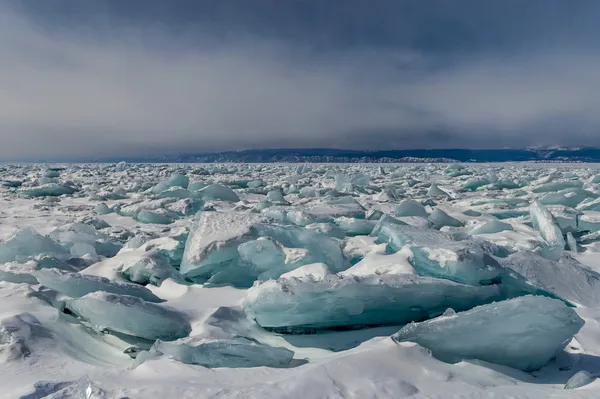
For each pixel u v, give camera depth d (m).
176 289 5.46
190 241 6.27
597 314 4.34
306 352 3.86
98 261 6.95
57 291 4.85
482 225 8.88
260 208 12.23
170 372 3.05
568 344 3.80
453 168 36.97
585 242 8.48
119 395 2.62
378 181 26.62
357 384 2.85
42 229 9.85
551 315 3.38
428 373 3.07
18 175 31.53
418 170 41.84
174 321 4.14
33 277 5.39
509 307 3.43
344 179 19.94
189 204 12.45
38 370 3.15
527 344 3.42
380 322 4.39
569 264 5.46
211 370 3.12
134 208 12.20
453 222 10.07
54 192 18.05
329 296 4.07
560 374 3.43
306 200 14.79
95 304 4.02
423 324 3.50
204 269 5.82
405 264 5.19
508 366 3.45
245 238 5.94
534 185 20.75
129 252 6.67
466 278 5.16
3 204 14.77
